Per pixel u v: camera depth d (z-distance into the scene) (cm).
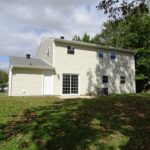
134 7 936
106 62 2681
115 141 684
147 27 3116
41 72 2177
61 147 663
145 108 1100
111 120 872
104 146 655
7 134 786
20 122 902
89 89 2492
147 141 684
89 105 1150
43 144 689
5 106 1185
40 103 1302
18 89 2034
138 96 1700
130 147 653
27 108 1152
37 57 2714
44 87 2183
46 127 802
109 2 932
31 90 2105
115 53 2794
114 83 2739
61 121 855
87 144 666
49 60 2359
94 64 2562
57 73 2270
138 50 3281
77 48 2434
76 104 1194
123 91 2836
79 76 2427
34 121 889
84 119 874
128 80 2919
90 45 2512
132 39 3381
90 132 743
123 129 775
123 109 1061
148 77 3331
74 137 712
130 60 2981
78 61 2430
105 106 1124
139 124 832
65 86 2319
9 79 2055
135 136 718
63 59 2319
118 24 1026
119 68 2817
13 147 688
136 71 3366
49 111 1038
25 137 745
